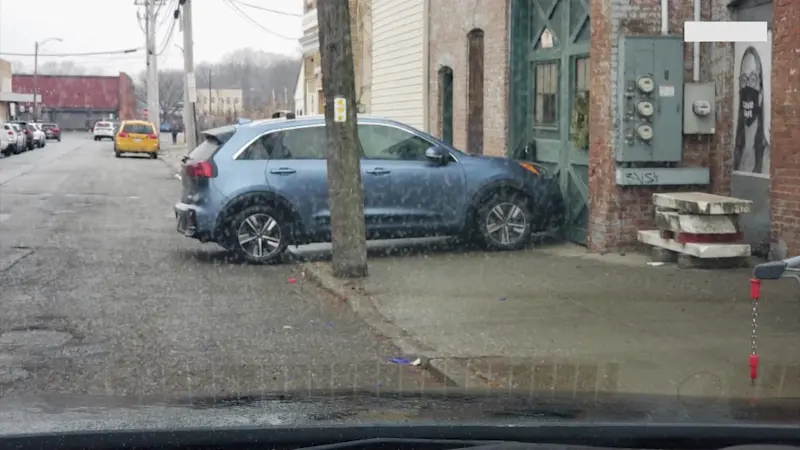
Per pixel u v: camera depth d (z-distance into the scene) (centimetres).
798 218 971
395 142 1214
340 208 1030
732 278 985
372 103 2358
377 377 660
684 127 1148
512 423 284
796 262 446
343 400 336
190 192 1176
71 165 3706
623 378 628
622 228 1174
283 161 1177
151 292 985
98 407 316
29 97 8900
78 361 703
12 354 721
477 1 1616
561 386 608
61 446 263
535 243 1303
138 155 4781
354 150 1024
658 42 1135
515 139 1496
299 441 275
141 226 1591
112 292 983
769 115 1064
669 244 1072
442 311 868
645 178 1150
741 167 1133
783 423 282
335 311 898
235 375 662
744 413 301
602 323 804
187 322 844
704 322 795
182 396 350
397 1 2114
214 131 1202
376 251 1251
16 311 880
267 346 757
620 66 1138
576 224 1297
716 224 1035
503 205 1234
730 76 1148
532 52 1464
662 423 282
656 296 906
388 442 260
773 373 635
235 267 1153
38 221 1633
